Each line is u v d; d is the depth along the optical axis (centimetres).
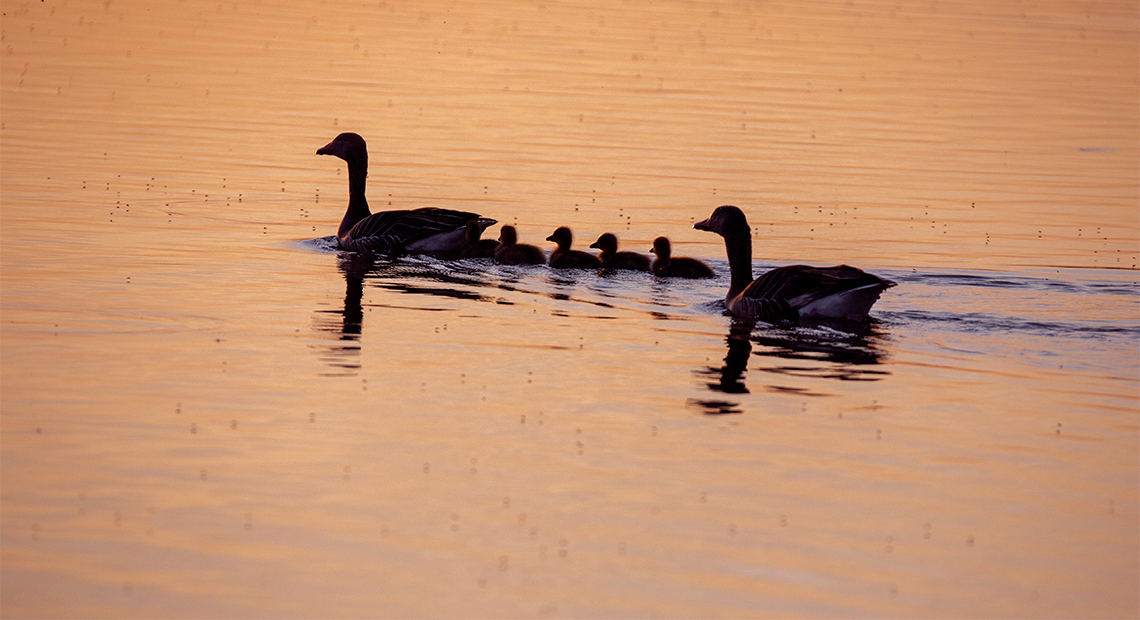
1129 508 1109
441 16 6744
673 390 1442
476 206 2734
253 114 3853
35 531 1013
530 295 1961
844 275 1788
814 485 1150
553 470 1173
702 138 3709
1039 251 2394
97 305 1788
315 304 1847
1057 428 1327
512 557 987
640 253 2230
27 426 1256
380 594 924
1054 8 8194
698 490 1131
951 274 2166
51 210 2497
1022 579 970
